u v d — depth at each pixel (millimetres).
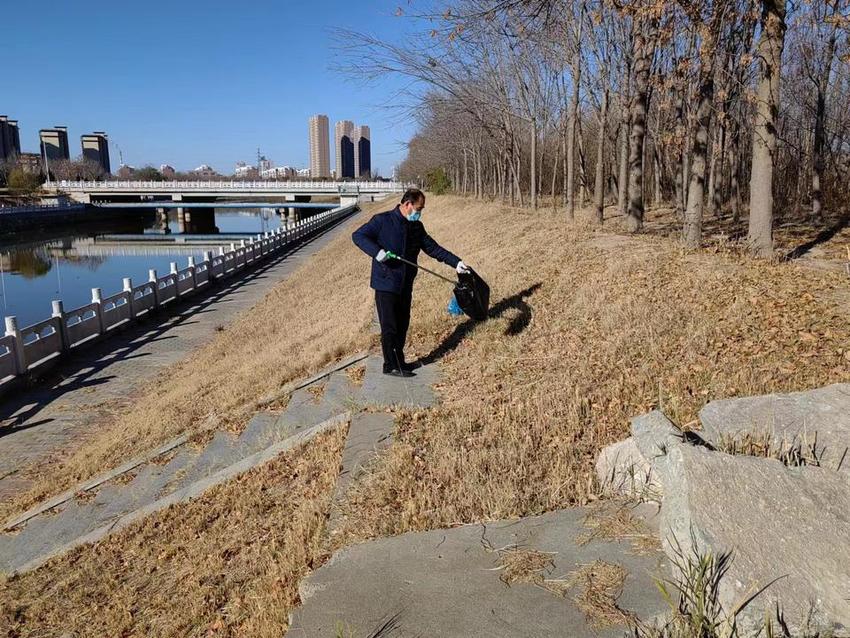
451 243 18469
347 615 2850
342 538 3814
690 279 8023
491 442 4723
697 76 11641
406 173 76562
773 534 2514
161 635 3996
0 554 6270
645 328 6566
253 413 7863
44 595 5090
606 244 11242
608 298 7934
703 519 2598
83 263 39531
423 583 3029
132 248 49250
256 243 29156
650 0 9117
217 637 3729
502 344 7227
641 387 5273
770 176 9703
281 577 3768
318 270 24203
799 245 12836
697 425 4184
